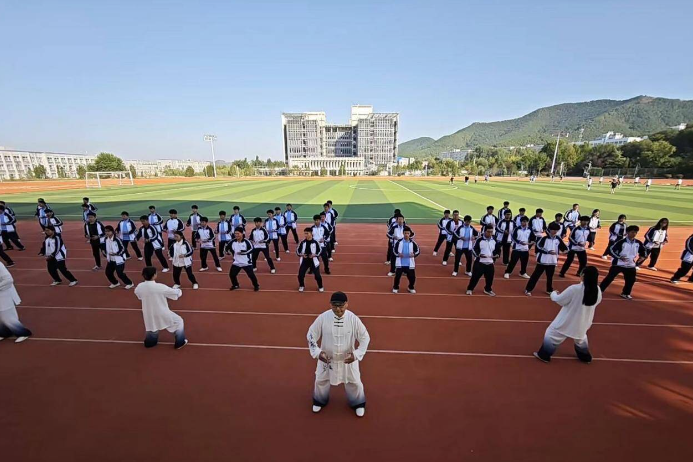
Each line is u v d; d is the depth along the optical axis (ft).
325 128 467.11
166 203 91.15
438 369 17.33
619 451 12.29
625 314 24.04
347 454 12.13
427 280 32.01
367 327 22.09
